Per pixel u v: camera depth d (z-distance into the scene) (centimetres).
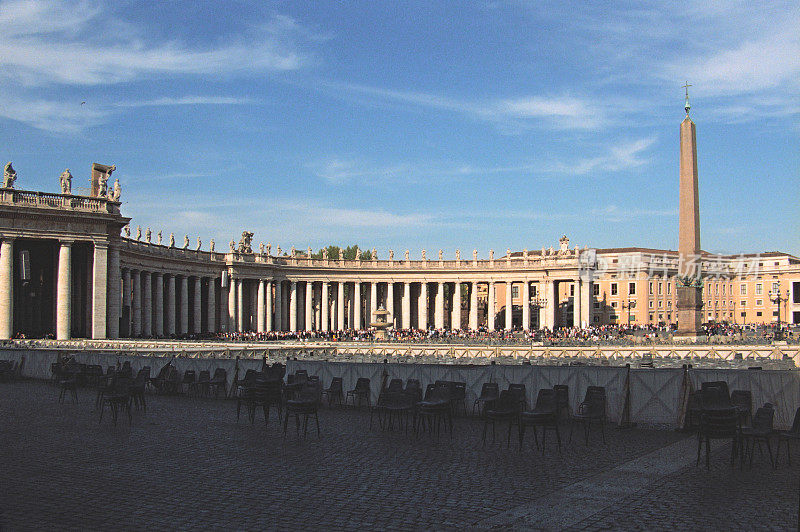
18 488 1593
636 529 1303
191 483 1641
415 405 2292
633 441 2173
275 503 1474
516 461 1884
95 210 6588
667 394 2386
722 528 1303
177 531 1294
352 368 3008
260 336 9231
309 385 2717
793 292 15025
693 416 2300
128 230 8062
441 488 1597
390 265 12075
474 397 2706
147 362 3569
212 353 4569
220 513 1405
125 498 1512
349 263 11969
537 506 1454
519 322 14888
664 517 1373
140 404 3055
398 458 1922
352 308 12788
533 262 11875
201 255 10012
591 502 1482
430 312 14588
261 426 2478
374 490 1580
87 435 2269
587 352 6009
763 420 1886
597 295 14288
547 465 1834
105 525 1327
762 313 15288
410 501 1491
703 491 1567
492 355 6147
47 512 1406
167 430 2380
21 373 4141
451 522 1350
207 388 3350
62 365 3747
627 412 2425
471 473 1744
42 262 7131
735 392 2258
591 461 1881
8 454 1959
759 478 1689
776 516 1370
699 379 2361
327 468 1798
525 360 5041
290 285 12100
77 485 1620
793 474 1728
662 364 4225
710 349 5634
